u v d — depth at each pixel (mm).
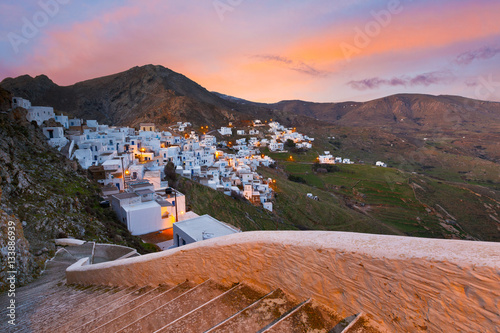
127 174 43469
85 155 41531
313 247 2678
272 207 61719
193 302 3545
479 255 1709
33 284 10172
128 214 29000
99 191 34062
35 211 19094
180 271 4648
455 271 1719
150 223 30484
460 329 1652
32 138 33938
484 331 1542
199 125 157375
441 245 1988
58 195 23469
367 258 2229
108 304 5023
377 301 2146
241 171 75625
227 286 3756
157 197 35031
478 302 1588
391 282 2055
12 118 35062
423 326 1850
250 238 3479
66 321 4863
